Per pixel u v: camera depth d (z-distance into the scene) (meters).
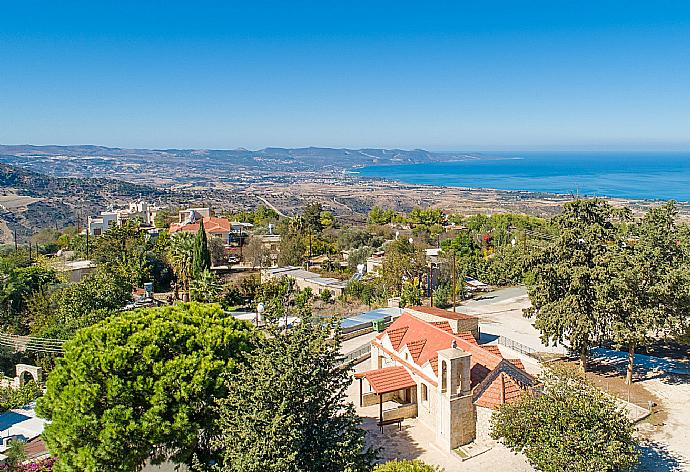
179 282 82.19
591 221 47.38
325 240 120.56
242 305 76.00
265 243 110.44
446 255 92.81
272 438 24.64
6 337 53.19
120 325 32.78
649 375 48.12
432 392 37.69
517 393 34.97
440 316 51.72
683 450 35.94
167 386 29.77
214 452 31.73
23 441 35.34
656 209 52.31
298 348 26.94
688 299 45.78
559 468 28.59
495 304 74.12
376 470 26.22
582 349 47.62
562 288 46.81
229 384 28.16
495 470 33.00
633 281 42.97
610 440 28.89
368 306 73.12
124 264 81.00
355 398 43.38
